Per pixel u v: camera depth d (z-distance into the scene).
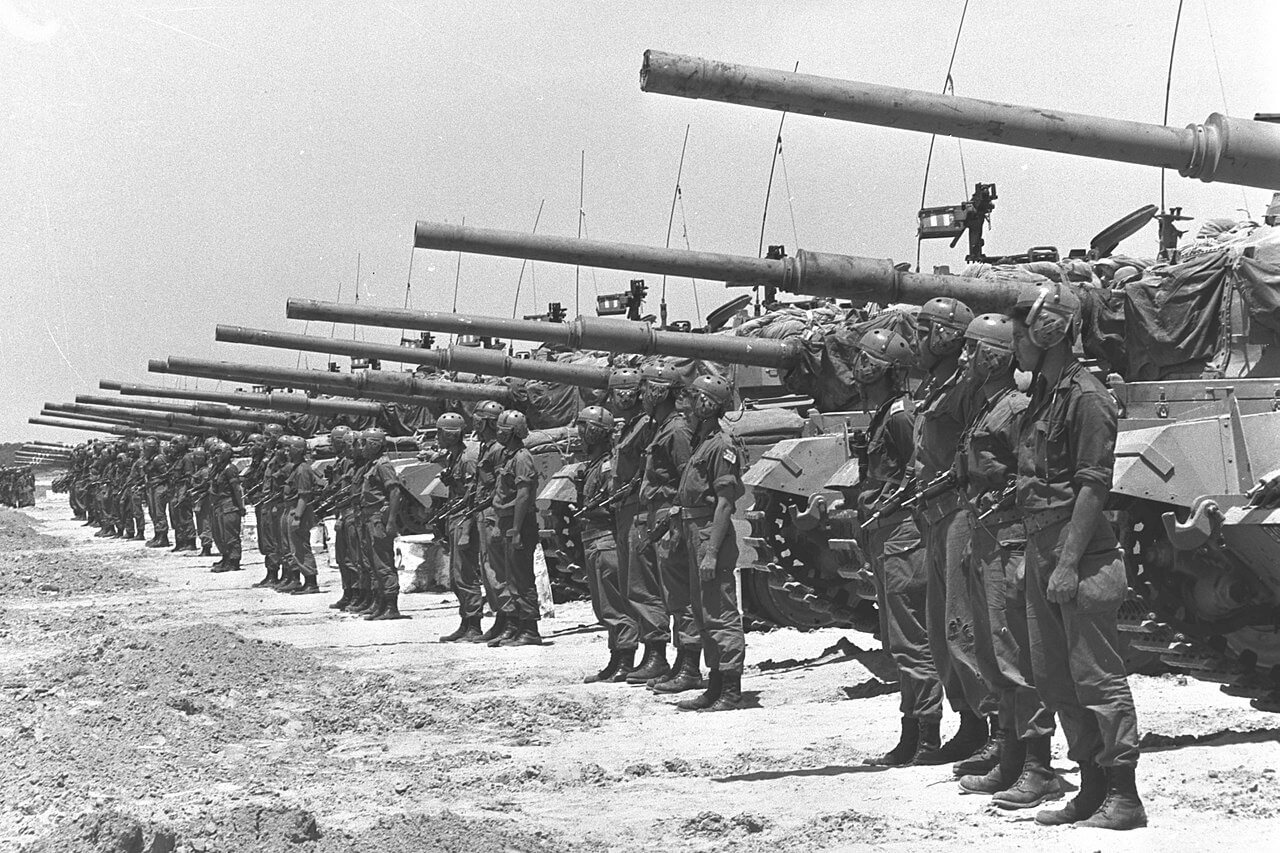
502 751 11.97
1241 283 12.47
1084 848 8.00
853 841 8.50
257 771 10.98
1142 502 12.23
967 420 9.85
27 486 78.88
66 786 10.04
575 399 24.08
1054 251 15.95
